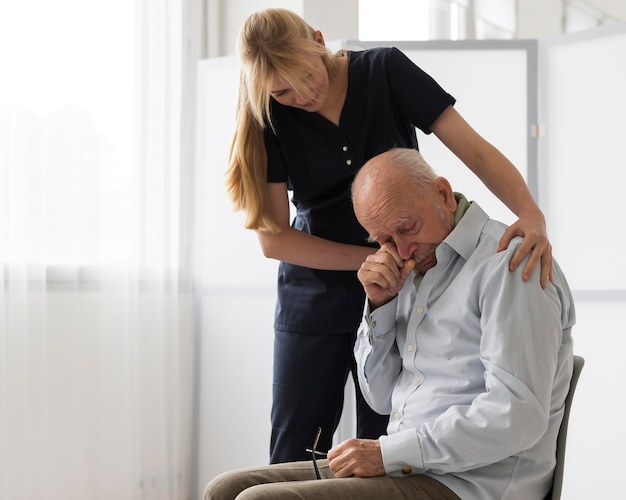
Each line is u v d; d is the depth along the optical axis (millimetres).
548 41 3209
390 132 2029
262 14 1871
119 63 3438
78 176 3285
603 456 3109
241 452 3393
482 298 1566
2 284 2982
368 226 1676
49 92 3191
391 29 4492
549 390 1489
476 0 5094
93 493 3326
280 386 2139
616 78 3117
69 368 3223
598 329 3131
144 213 3500
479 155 1946
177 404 3590
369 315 1736
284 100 1922
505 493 1511
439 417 1521
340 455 1561
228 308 3426
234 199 2102
